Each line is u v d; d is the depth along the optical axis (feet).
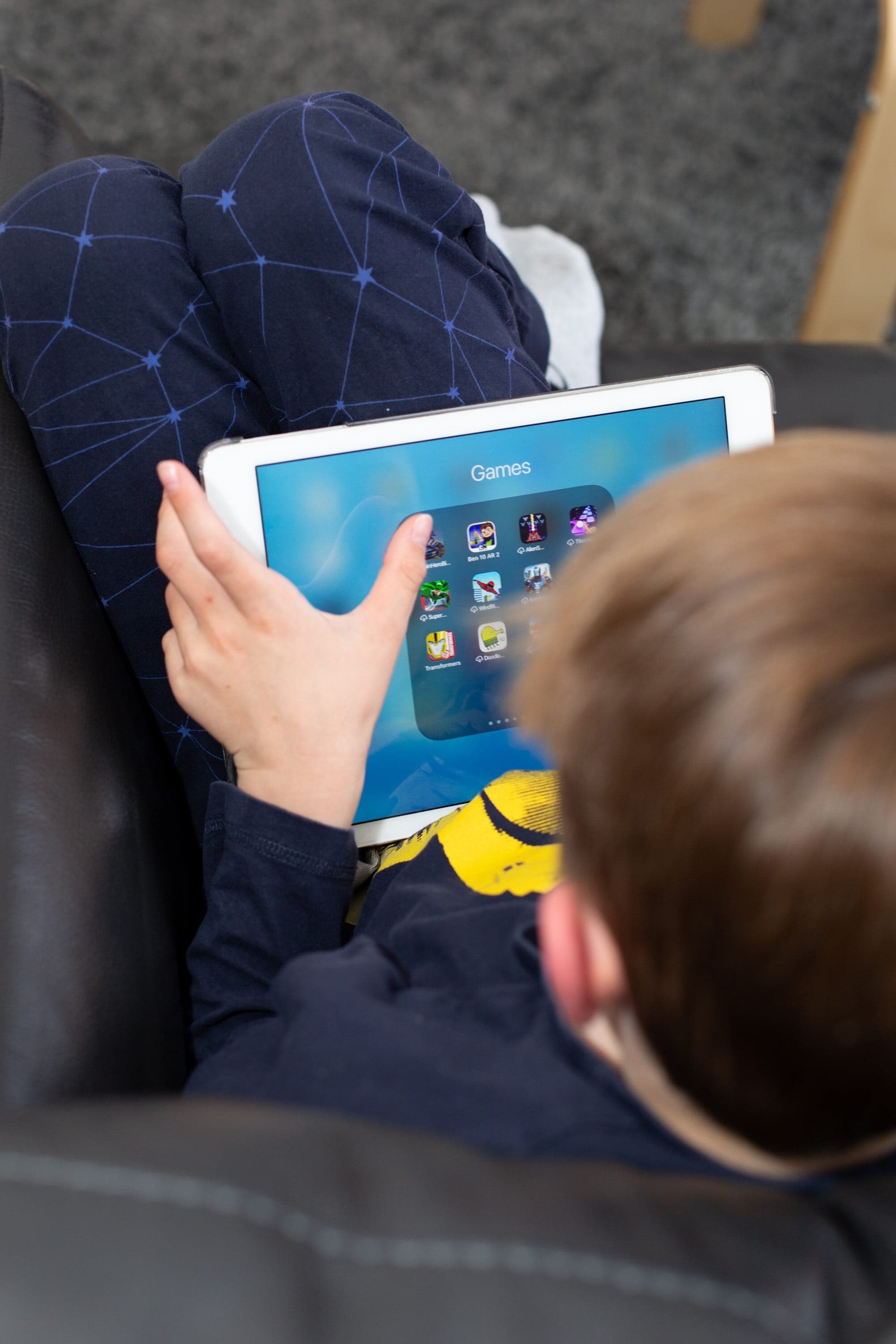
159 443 2.04
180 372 2.04
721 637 0.71
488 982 1.33
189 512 1.43
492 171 5.37
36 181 2.06
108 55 5.42
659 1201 0.84
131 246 1.98
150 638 2.16
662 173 5.50
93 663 2.00
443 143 5.39
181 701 1.61
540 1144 1.00
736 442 1.99
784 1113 0.85
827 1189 0.92
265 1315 0.72
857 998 0.72
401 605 1.63
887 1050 0.76
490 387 2.09
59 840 1.61
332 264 1.95
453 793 2.06
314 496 1.82
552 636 0.87
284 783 1.59
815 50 5.94
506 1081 1.08
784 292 5.31
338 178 1.96
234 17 5.61
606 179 5.43
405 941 1.48
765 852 0.69
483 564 1.93
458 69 5.60
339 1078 1.11
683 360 3.62
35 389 2.02
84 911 1.58
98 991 1.52
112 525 2.07
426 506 1.88
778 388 3.53
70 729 1.78
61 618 1.94
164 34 5.51
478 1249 0.77
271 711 1.56
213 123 5.25
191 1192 0.79
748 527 0.75
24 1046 1.37
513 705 0.96
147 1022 1.63
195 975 1.69
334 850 1.59
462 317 2.07
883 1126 0.86
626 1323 0.73
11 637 1.79
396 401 2.04
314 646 1.54
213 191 1.99
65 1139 0.84
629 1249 0.78
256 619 1.51
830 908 0.69
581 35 5.79
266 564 1.83
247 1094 1.27
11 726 1.68
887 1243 0.83
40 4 5.54
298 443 1.80
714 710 0.70
